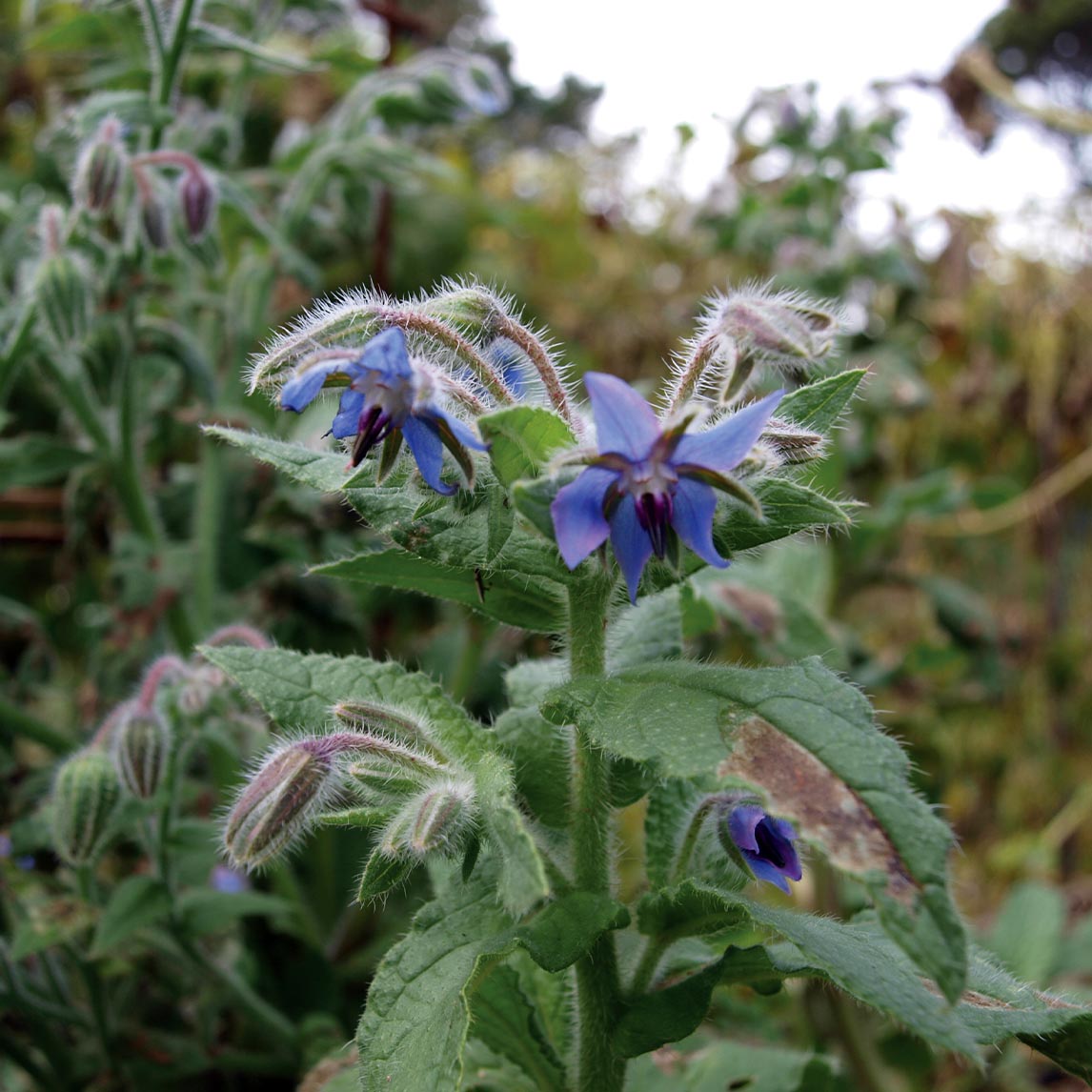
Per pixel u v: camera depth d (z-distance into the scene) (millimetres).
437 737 129
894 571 337
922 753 348
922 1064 262
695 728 106
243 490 269
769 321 125
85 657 327
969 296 438
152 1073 198
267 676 134
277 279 323
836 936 117
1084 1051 118
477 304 125
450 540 118
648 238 503
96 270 223
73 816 168
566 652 136
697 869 139
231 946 229
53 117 307
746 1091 172
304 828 128
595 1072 130
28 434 309
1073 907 371
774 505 112
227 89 339
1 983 187
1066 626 459
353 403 111
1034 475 469
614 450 104
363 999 230
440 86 280
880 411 342
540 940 115
